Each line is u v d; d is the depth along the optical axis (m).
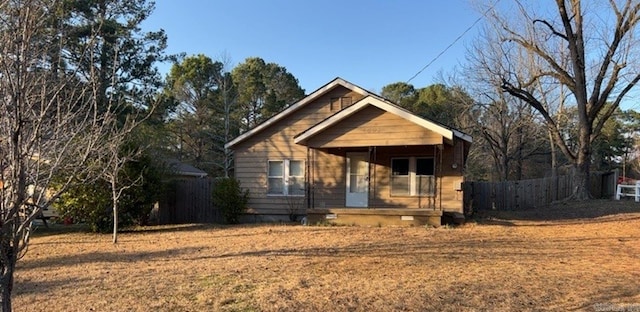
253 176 16.30
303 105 15.99
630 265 7.44
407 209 14.01
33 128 3.22
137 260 8.41
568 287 5.93
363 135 13.41
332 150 15.64
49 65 3.99
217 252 9.08
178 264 7.87
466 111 32.16
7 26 2.94
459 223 13.59
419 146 14.09
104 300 5.59
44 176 3.79
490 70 26.19
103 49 9.91
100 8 14.86
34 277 7.05
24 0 2.99
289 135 16.14
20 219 3.28
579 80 19.58
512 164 34.94
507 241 10.09
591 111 19.75
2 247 2.98
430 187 14.75
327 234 11.38
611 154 48.56
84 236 12.45
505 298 5.42
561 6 19.09
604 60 19.33
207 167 33.91
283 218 15.88
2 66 2.88
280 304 5.27
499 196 20.91
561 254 8.52
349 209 13.65
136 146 13.66
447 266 7.39
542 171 39.66
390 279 6.48
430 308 5.07
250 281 6.43
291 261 7.92
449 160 14.43
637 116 49.53
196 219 16.98
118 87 16.44
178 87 33.84
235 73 38.59
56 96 3.37
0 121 2.93
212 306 5.24
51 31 4.08
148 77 22.23
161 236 12.05
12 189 2.95
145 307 5.25
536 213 17.19
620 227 12.28
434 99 38.47
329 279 6.51
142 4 19.94
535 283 6.15
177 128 33.00
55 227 14.80
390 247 9.32
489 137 31.30
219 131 34.34
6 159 2.93
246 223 15.29
